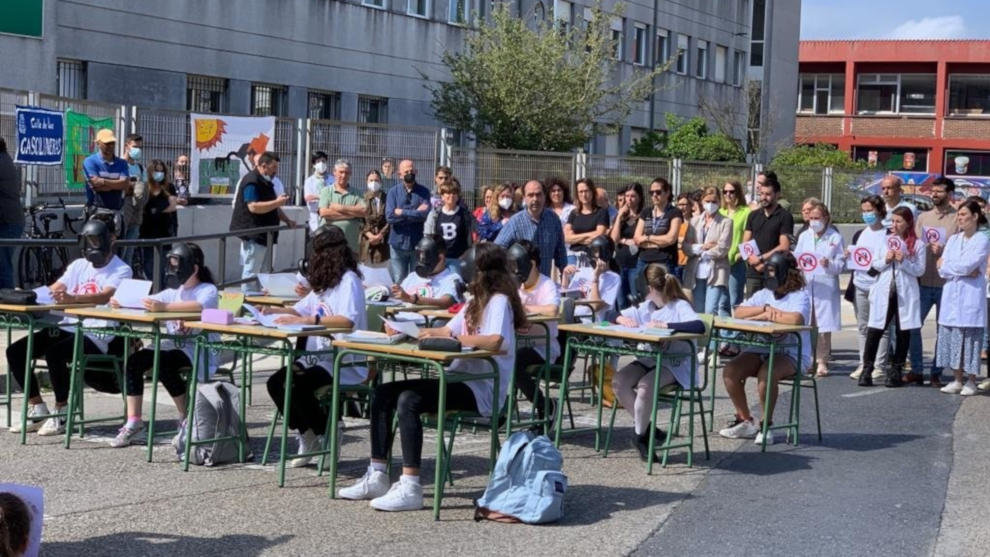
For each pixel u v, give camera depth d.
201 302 9.43
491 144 35.22
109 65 28.06
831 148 49.31
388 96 36.75
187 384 9.55
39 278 17.44
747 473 9.45
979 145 69.62
